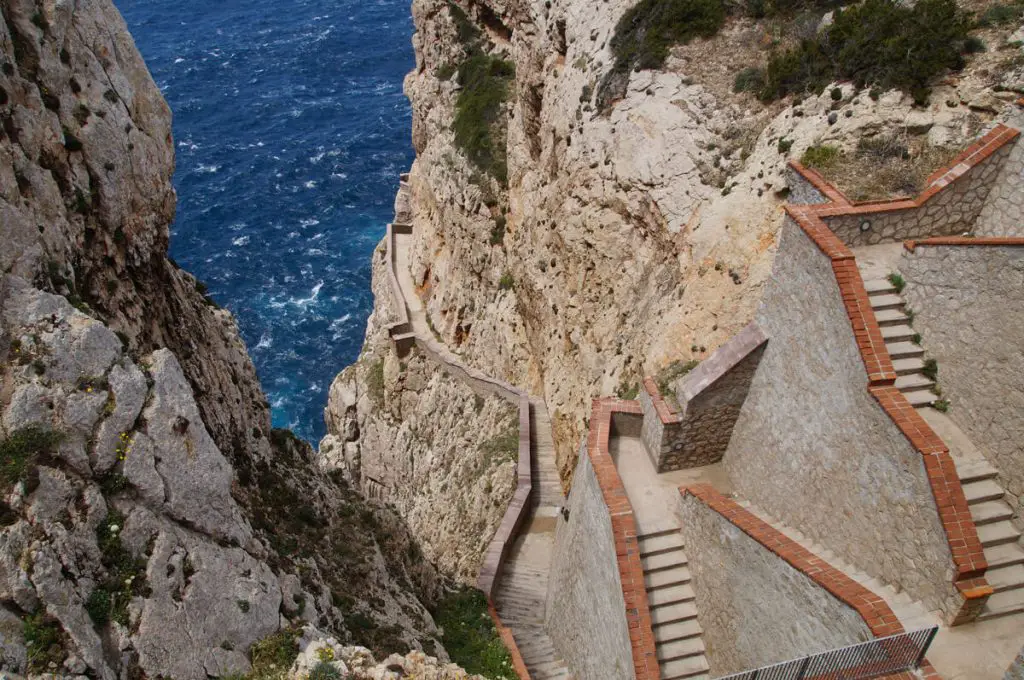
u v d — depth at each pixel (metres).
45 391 12.90
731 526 16.12
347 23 124.50
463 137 46.25
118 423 13.48
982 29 20.89
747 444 19.47
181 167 85.69
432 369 44.88
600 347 29.75
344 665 14.91
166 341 18.81
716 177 25.23
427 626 21.80
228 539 15.12
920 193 16.98
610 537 17.89
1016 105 16.53
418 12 52.50
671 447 20.08
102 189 16.52
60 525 12.31
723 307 22.30
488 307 43.22
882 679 12.62
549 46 36.16
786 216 17.03
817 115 22.55
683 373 21.45
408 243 58.16
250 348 62.91
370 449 47.25
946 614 13.50
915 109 20.44
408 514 41.31
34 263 13.74
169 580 13.38
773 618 15.09
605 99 30.72
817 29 26.12
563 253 33.25
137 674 12.48
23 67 15.14
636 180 28.00
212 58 112.75
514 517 29.30
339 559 20.58
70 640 11.77
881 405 14.30
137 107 17.98
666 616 17.83
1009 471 14.34
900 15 22.19
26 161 14.56
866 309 15.05
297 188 82.62
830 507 16.36
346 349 62.88
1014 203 16.27
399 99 101.56
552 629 24.55
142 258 18.00
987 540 14.02
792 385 17.31
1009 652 13.12
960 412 15.34
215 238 74.88
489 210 43.22
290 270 71.12
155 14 130.12
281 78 107.38
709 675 17.30
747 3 29.00
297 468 22.80
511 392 37.44
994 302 14.34
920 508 13.72
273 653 14.52
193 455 14.52
